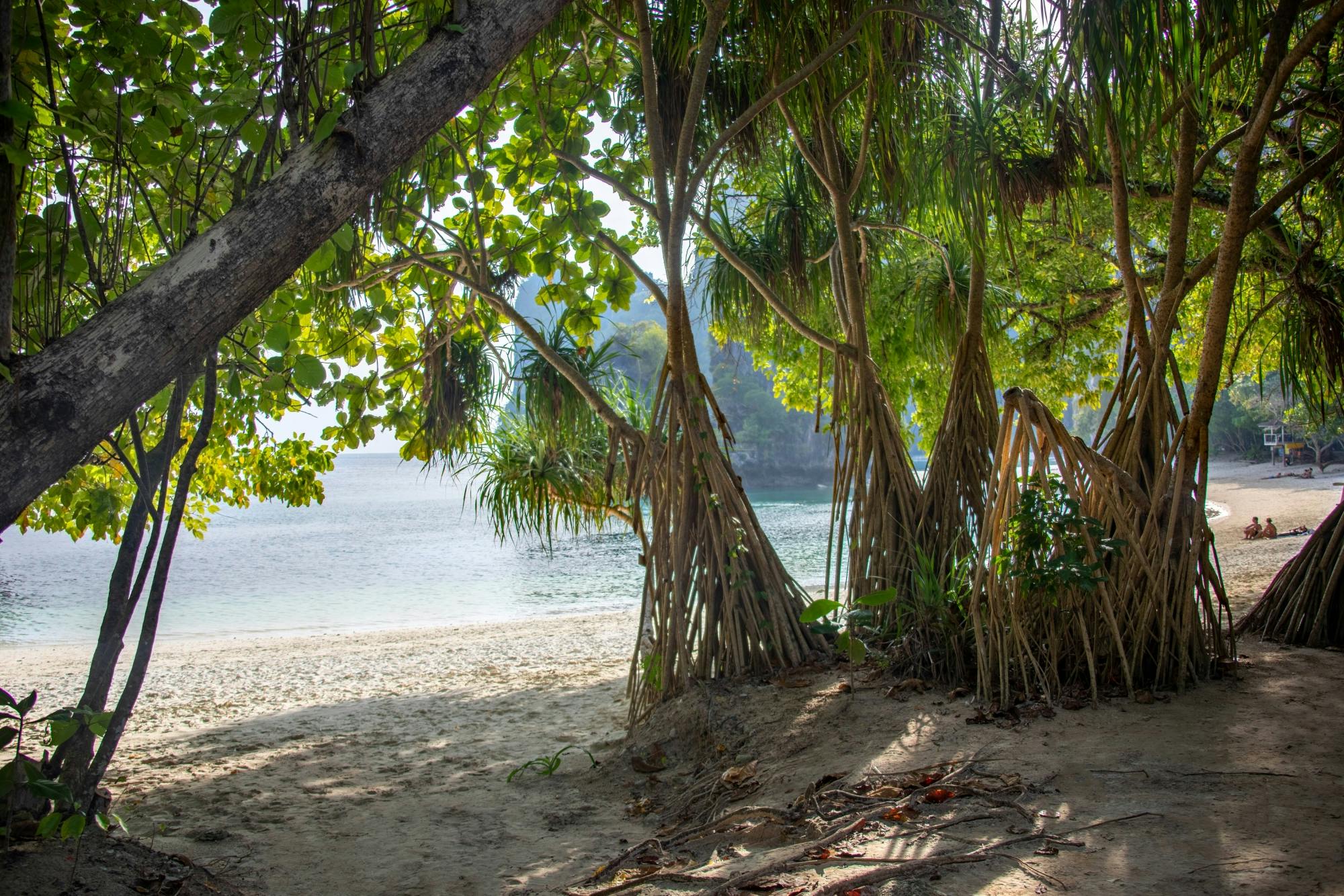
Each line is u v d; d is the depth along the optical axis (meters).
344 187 1.61
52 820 2.15
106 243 2.47
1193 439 3.73
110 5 2.45
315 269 2.59
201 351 1.49
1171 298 3.98
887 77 4.14
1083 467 3.79
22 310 2.25
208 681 7.94
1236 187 3.64
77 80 2.45
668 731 4.02
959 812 2.45
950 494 4.53
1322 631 4.24
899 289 7.60
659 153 4.35
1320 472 47.31
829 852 2.24
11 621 16.42
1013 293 7.93
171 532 2.75
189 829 3.26
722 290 5.91
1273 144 6.03
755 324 6.20
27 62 2.22
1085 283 9.27
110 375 1.37
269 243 1.52
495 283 5.69
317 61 2.20
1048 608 3.64
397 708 5.91
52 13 2.37
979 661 3.54
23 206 2.59
